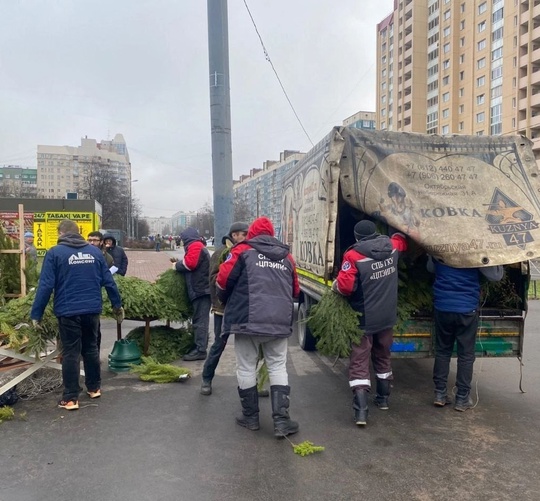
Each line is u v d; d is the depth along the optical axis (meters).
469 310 4.95
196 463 3.87
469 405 5.20
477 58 74.38
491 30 71.44
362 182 5.44
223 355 7.36
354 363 4.80
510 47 67.94
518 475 3.73
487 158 5.57
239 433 4.45
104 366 6.67
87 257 5.09
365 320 4.73
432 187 5.36
